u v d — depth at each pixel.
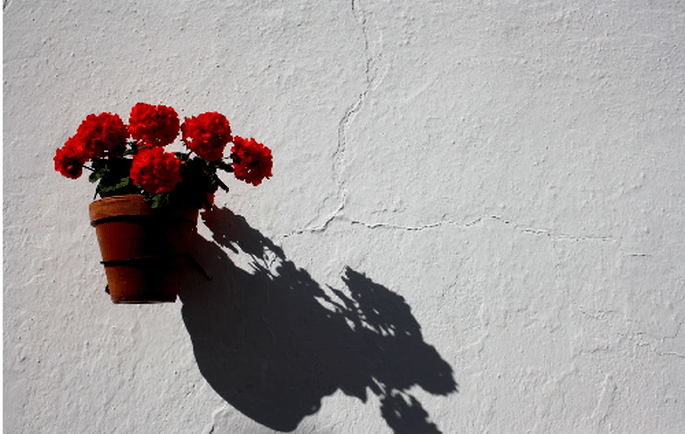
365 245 1.70
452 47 1.86
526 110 1.80
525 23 1.88
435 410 1.58
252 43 1.87
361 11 1.89
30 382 1.63
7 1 1.92
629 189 1.74
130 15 1.91
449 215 1.72
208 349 1.63
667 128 1.79
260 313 1.65
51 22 1.91
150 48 1.88
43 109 1.84
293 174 1.76
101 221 1.39
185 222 1.45
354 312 1.65
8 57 1.89
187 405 1.60
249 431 1.57
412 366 1.61
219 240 1.71
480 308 1.65
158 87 1.85
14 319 1.68
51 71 1.87
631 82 1.83
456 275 1.67
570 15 1.89
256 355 1.62
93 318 1.67
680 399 1.58
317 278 1.68
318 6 1.90
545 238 1.70
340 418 1.58
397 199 1.73
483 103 1.81
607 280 1.67
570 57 1.85
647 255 1.69
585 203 1.73
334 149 1.78
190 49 1.88
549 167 1.76
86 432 1.59
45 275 1.71
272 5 1.90
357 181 1.75
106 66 1.87
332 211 1.73
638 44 1.86
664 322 1.63
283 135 1.79
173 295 1.46
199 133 1.34
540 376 1.59
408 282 1.67
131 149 1.48
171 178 1.29
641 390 1.59
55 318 1.68
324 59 1.85
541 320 1.63
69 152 1.39
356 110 1.81
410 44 1.86
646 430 1.56
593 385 1.59
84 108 1.84
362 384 1.60
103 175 1.45
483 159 1.76
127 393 1.62
